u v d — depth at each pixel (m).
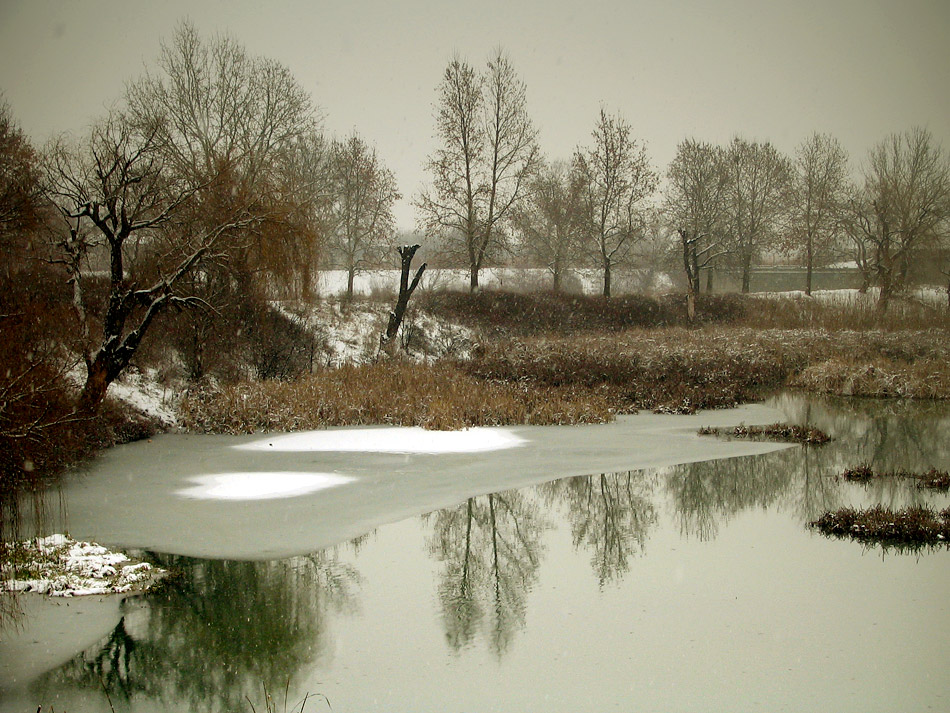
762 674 9.27
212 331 26.67
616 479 18.36
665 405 27.62
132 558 12.75
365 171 43.34
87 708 8.56
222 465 18.91
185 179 23.97
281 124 38.88
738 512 16.02
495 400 25.45
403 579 12.24
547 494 17.14
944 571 12.59
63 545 12.91
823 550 13.70
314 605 11.20
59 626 10.35
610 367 31.45
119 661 9.55
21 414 16.19
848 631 10.45
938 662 9.54
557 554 13.52
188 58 37.28
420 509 15.79
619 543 14.12
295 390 25.23
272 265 23.98
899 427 24.75
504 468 19.09
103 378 20.34
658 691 8.95
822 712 8.51
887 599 11.45
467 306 42.44
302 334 32.19
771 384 32.66
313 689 8.98
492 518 15.42
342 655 9.78
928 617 10.82
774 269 75.56
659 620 10.80
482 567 12.80
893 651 9.88
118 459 19.47
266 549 13.34
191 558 12.84
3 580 11.38
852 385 31.00
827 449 21.61
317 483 17.42
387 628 10.53
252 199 23.59
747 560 13.20
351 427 23.56
